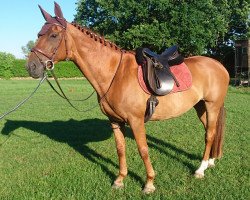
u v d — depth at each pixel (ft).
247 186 16.92
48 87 78.69
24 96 59.57
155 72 15.83
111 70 15.83
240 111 39.99
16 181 18.34
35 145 25.68
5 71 128.88
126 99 15.53
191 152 22.61
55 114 39.52
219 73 18.98
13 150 24.41
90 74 15.88
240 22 140.36
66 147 24.89
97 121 34.73
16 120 35.83
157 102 15.96
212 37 122.52
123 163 17.16
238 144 24.58
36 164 21.12
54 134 29.09
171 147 23.97
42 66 14.90
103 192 16.58
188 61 18.78
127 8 118.52
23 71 132.46
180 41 116.67
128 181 17.75
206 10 118.01
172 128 30.32
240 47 84.12
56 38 14.93
